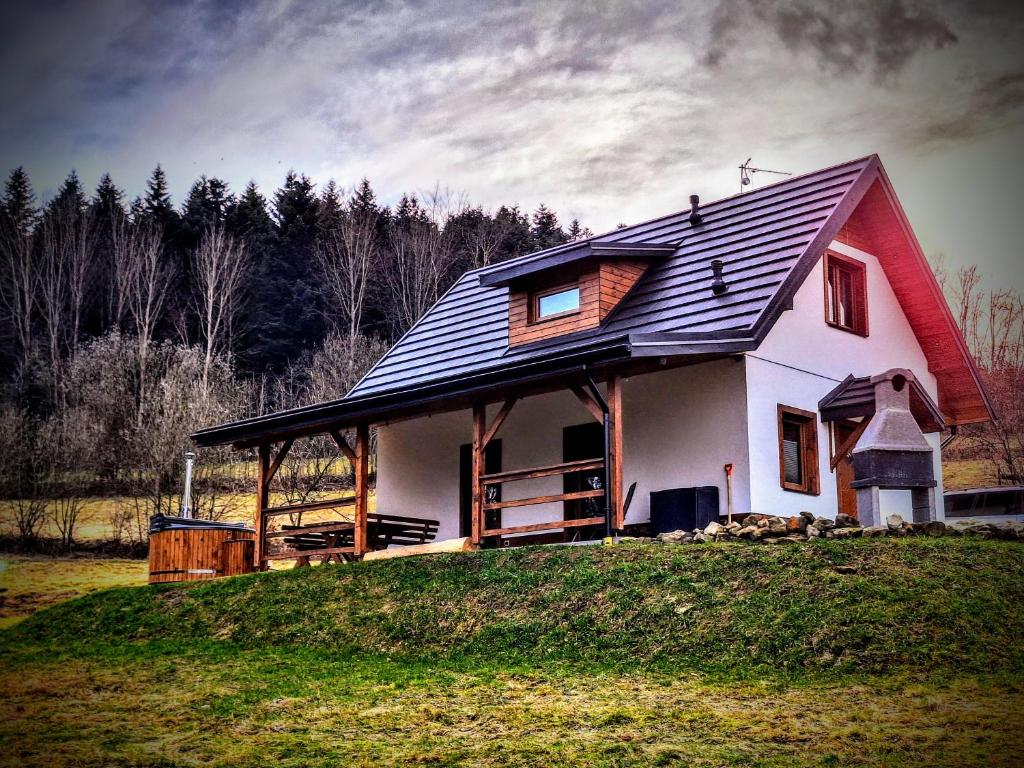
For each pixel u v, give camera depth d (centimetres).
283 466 4059
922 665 1099
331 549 1931
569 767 931
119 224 5728
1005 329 2869
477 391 1762
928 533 1479
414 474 2236
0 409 4244
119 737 1068
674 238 2089
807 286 1894
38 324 5312
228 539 2016
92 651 1527
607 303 1938
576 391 1659
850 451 1822
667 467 1789
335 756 988
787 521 1544
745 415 1705
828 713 1007
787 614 1228
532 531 1677
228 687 1253
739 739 962
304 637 1473
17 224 5428
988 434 3200
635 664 1209
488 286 2088
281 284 5688
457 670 1273
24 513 3616
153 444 3856
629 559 1469
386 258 5947
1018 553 1359
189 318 5572
